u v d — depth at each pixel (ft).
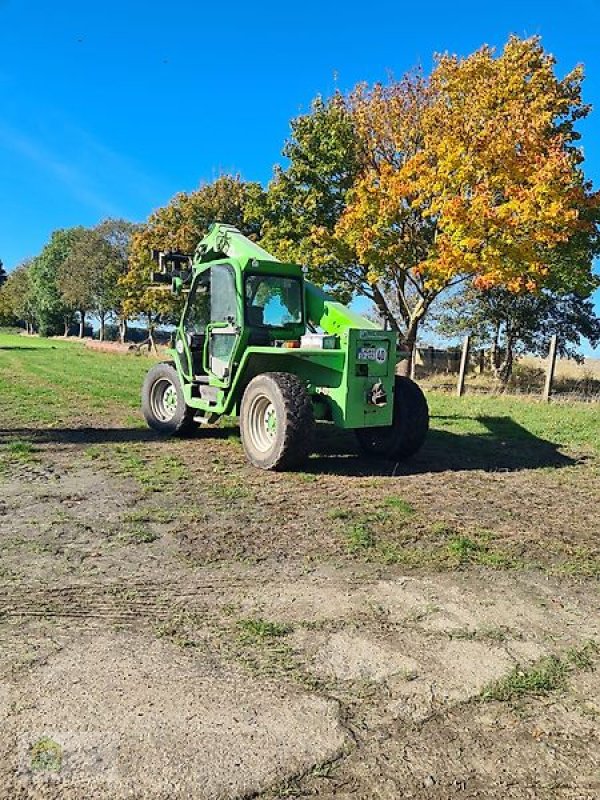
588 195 51.62
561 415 38.75
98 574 12.93
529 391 57.26
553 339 47.19
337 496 19.33
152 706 8.58
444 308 84.64
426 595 12.39
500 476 23.04
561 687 9.40
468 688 9.27
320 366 22.99
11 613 11.18
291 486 20.33
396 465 24.17
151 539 15.02
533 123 49.06
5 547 14.28
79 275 157.17
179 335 27.91
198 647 10.17
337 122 63.26
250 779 7.30
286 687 9.14
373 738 8.11
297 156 64.95
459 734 8.25
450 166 50.11
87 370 65.77
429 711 8.70
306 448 21.70
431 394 52.44
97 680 9.15
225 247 26.78
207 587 12.45
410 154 64.64
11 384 49.52
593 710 8.87
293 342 22.48
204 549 14.48
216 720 8.34
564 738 8.25
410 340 65.98
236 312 24.20
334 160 63.05
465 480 22.21
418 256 59.41
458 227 48.98
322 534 15.74
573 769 7.66
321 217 64.80
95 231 157.79
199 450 25.72
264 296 24.49
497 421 36.27
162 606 11.59
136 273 111.75
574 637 10.93
